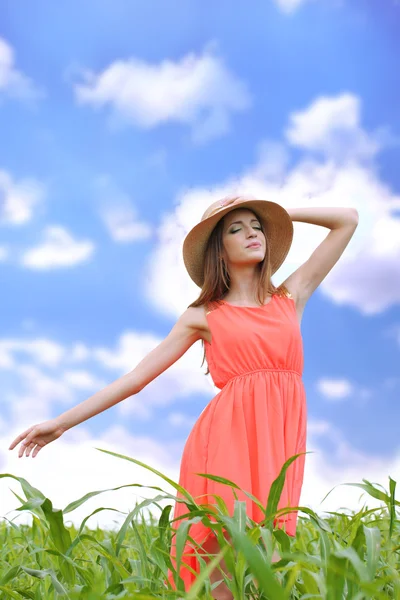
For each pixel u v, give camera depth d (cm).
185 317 302
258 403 273
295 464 272
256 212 315
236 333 285
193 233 309
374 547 158
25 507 179
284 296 301
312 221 316
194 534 257
